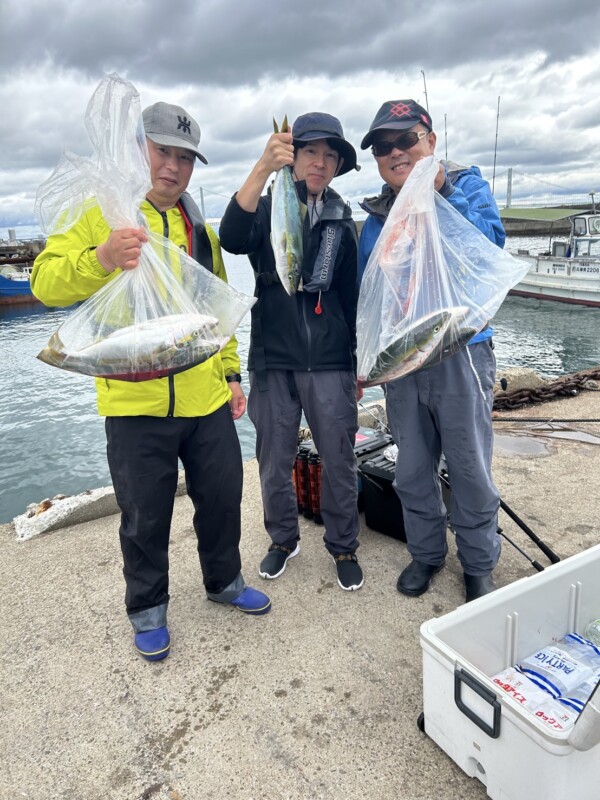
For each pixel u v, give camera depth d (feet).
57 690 6.85
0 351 71.05
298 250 7.13
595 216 72.33
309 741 5.91
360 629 7.64
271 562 9.03
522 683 5.55
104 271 5.88
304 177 7.59
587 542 9.55
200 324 6.20
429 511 8.27
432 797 5.21
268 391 8.30
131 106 5.80
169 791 5.44
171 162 6.70
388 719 6.13
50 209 6.30
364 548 9.81
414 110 7.08
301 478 10.62
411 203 6.54
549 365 53.57
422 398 7.63
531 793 4.53
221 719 6.26
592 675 5.61
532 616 6.24
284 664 7.06
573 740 4.02
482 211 7.44
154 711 6.44
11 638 7.87
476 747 5.07
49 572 9.53
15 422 42.32
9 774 5.73
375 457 10.52
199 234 7.29
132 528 7.06
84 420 41.98
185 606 8.40
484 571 7.95
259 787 5.42
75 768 5.76
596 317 70.79
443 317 6.37
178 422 6.97
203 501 7.61
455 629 5.64
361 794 5.28
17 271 114.93
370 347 7.09
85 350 5.81
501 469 12.80
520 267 6.67
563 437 14.52
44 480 31.91
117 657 7.38
